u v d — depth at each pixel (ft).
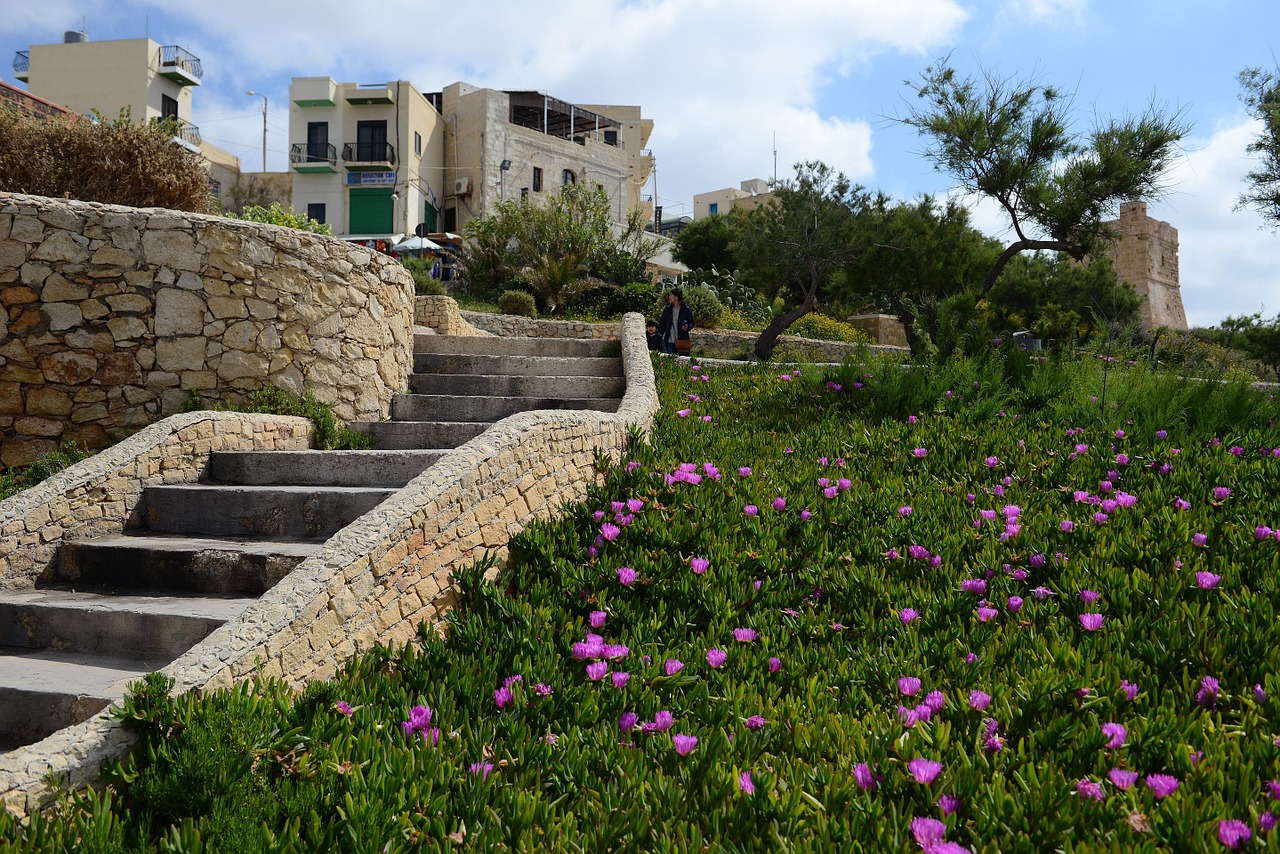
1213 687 8.86
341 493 15.89
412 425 22.08
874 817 7.11
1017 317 73.97
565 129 146.51
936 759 7.95
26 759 7.65
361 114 124.26
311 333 22.50
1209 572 11.51
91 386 20.15
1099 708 8.89
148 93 120.37
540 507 15.16
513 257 82.28
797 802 7.38
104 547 14.66
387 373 25.00
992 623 11.39
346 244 23.61
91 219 20.21
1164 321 143.74
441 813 7.47
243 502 16.19
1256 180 48.06
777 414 23.50
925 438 20.15
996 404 22.54
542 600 12.54
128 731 8.29
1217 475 16.35
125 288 20.39
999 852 6.54
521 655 10.82
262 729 8.20
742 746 8.64
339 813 7.39
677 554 13.84
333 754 8.19
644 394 22.25
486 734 8.91
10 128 27.09
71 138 27.53
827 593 12.90
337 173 124.06
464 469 13.28
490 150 125.90
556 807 7.84
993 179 42.70
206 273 21.02
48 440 19.90
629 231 85.87
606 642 11.42
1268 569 12.12
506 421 15.28
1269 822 6.42
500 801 7.76
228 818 7.17
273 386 21.76
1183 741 7.93
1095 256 45.03
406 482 17.95
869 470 18.28
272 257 21.86
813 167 56.90
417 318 39.42
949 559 13.62
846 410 23.68
